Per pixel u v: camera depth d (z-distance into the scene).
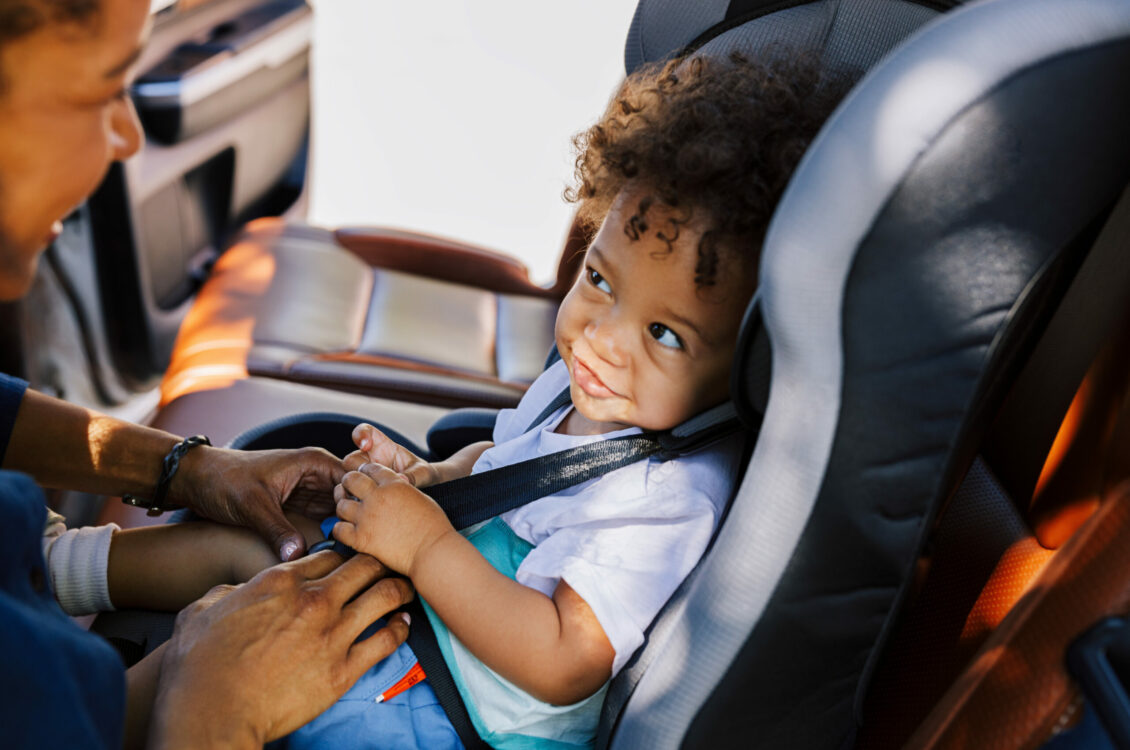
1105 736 0.60
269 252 1.75
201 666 0.70
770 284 0.56
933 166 0.53
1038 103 0.55
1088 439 0.74
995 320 0.58
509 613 0.76
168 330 1.91
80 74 0.53
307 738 0.77
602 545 0.77
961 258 0.56
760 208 0.69
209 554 0.93
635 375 0.78
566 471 0.82
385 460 0.96
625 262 0.75
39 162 0.55
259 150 2.12
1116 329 0.73
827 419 0.59
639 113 0.78
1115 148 0.59
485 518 0.84
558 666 0.74
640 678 0.71
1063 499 0.77
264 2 2.13
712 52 0.89
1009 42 0.55
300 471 0.95
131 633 0.92
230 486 0.94
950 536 0.89
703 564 0.69
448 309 1.78
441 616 0.79
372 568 0.81
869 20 0.84
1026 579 0.79
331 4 3.54
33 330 1.61
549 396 0.99
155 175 1.75
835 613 0.65
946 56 0.54
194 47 1.86
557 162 2.94
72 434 0.93
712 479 0.81
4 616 0.48
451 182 2.81
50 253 1.60
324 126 2.96
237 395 1.36
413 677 0.81
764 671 0.66
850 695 0.72
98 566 0.92
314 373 1.45
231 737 0.67
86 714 0.51
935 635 0.84
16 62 0.51
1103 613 0.54
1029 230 0.58
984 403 0.68
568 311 0.81
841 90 0.76
